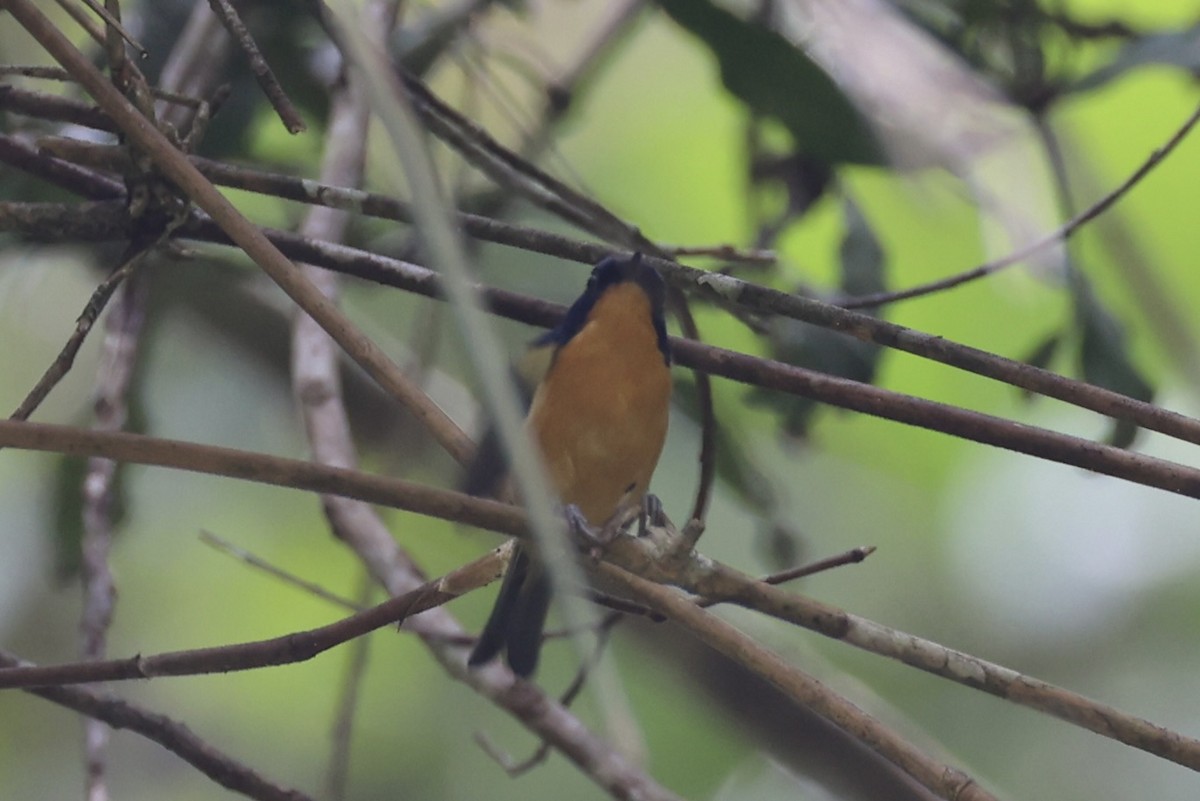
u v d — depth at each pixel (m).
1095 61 9.68
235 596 12.70
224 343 11.56
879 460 14.49
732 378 6.04
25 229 5.95
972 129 9.47
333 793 7.40
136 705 6.33
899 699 13.57
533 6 10.27
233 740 12.56
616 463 6.82
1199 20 8.98
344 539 7.88
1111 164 12.20
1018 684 4.74
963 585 14.52
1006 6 8.84
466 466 4.83
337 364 9.12
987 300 12.32
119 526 9.75
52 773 12.28
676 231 12.92
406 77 7.62
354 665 7.65
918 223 12.06
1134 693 14.18
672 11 8.35
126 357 7.88
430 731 12.67
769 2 9.03
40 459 12.28
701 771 12.88
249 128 9.27
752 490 9.48
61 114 5.82
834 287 9.43
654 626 10.14
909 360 12.80
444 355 11.29
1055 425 13.15
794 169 9.43
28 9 4.44
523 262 9.36
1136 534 14.75
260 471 4.27
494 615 7.10
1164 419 5.20
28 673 5.28
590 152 12.98
